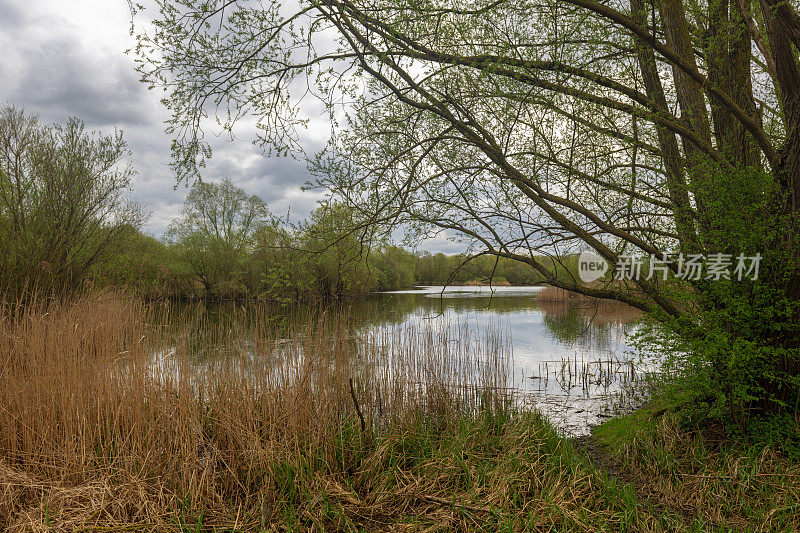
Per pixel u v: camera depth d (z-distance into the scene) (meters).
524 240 5.31
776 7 4.27
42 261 10.09
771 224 4.49
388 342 7.25
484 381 6.35
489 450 4.76
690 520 3.61
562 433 5.65
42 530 3.16
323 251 5.11
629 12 4.87
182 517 3.45
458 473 4.18
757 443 4.41
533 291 40.59
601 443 5.41
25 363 5.18
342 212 5.32
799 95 4.48
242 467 4.06
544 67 4.74
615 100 5.30
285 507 3.56
